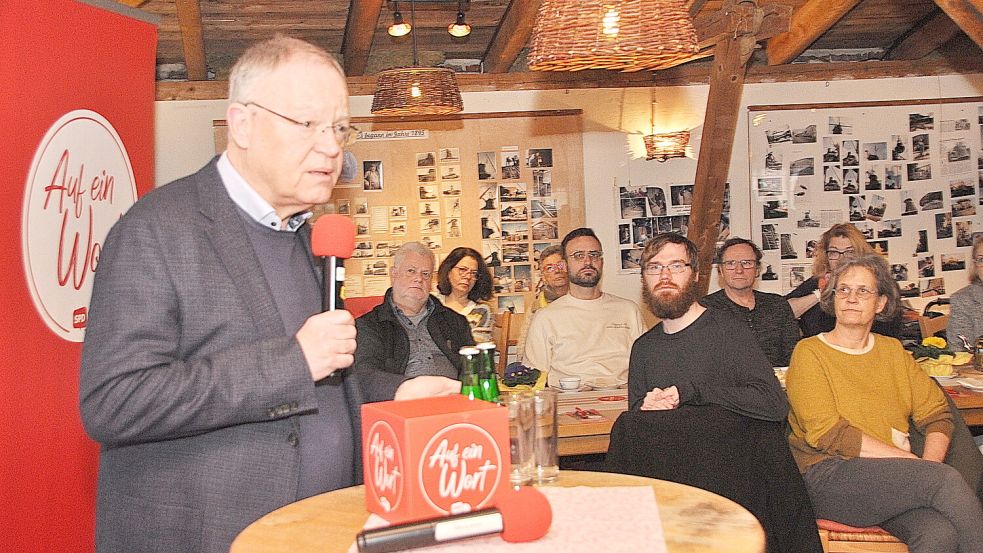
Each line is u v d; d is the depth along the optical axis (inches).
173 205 65.6
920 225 262.5
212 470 63.6
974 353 170.4
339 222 63.3
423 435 51.0
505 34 232.7
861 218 260.8
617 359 184.7
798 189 259.3
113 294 61.7
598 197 252.5
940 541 108.2
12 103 81.5
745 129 257.6
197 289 63.9
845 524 117.2
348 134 67.1
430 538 47.6
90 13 93.3
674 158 253.6
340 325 62.1
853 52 274.7
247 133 65.2
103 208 95.7
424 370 159.6
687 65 255.3
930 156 262.2
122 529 64.4
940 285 263.3
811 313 197.3
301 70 64.2
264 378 60.0
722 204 225.0
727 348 116.6
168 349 61.9
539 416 61.4
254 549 48.9
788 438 126.2
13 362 81.3
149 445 64.4
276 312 66.6
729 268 186.4
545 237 250.8
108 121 96.5
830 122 259.3
